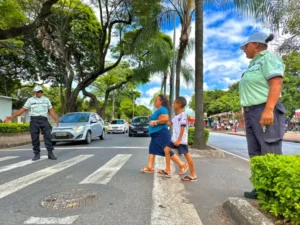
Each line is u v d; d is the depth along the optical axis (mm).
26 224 3016
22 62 28766
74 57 25531
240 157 8539
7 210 3445
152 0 14414
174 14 12820
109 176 5359
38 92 7469
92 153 8883
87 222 3080
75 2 21859
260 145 3410
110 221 3117
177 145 5098
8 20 15258
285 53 14156
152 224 3053
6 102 26734
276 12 9258
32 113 7480
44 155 8305
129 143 12875
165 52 18922
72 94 22906
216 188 4566
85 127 12250
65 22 20719
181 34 13836
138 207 3588
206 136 11516
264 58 3365
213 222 3139
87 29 23000
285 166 2725
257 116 3393
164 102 5613
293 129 38156
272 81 3193
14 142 12984
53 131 11633
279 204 2734
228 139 19656
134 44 14820
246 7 9141
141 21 17453
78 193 4176
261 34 3516
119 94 50750
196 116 9406
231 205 3340
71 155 8398
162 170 5562
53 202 3750
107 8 19500
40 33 21281
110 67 22734
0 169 6086
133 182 4887
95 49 25078
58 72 27219
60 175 5441
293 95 31469
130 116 72312
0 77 30344
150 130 5688
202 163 7176
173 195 4141
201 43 9602
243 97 3588
